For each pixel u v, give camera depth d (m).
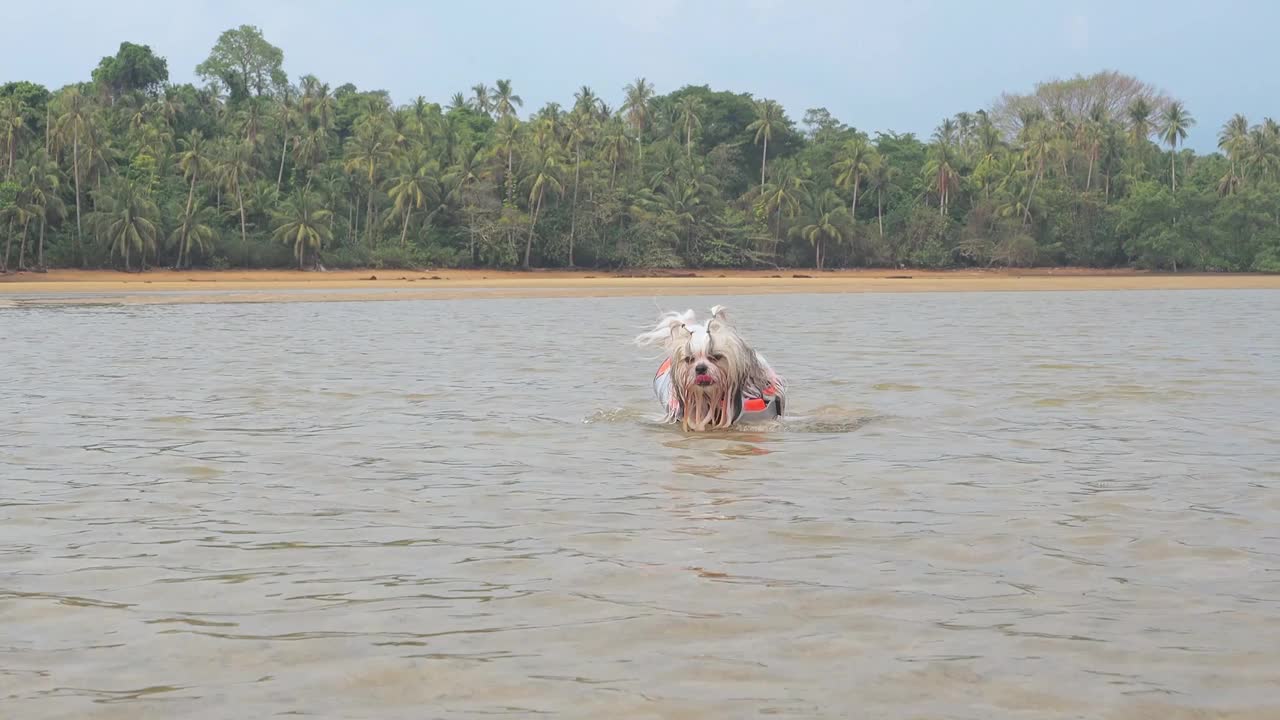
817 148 127.38
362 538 5.70
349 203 107.31
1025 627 4.27
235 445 8.65
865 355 17.14
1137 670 3.81
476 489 6.97
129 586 4.84
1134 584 4.84
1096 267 121.06
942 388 12.55
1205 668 3.83
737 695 3.62
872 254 118.00
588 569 5.09
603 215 107.69
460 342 20.17
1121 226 117.44
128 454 8.23
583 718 3.45
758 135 125.44
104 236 91.06
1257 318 29.67
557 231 107.12
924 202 124.88
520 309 36.72
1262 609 4.48
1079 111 143.12
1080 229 119.69
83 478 7.30
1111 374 14.06
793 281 85.00
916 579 4.94
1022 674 3.79
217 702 3.57
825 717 3.45
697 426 9.49
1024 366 15.22
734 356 9.45
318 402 11.30
